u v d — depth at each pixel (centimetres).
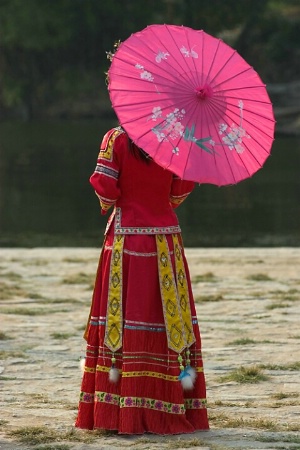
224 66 1225
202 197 6550
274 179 7388
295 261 3048
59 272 2853
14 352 1808
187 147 1180
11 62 13862
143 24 13588
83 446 1184
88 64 13750
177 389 1233
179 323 1242
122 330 1238
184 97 1194
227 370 1662
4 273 2808
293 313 2162
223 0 13275
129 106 1181
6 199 6681
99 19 13562
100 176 1249
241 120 1217
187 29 1239
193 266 2952
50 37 13450
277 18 13462
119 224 1259
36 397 1496
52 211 6103
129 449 1167
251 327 2016
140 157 1247
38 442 1210
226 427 1279
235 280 2650
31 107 13825
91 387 1263
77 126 12412
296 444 1189
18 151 9681
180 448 1166
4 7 13488
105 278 1254
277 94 11800
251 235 4953
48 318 2148
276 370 1652
